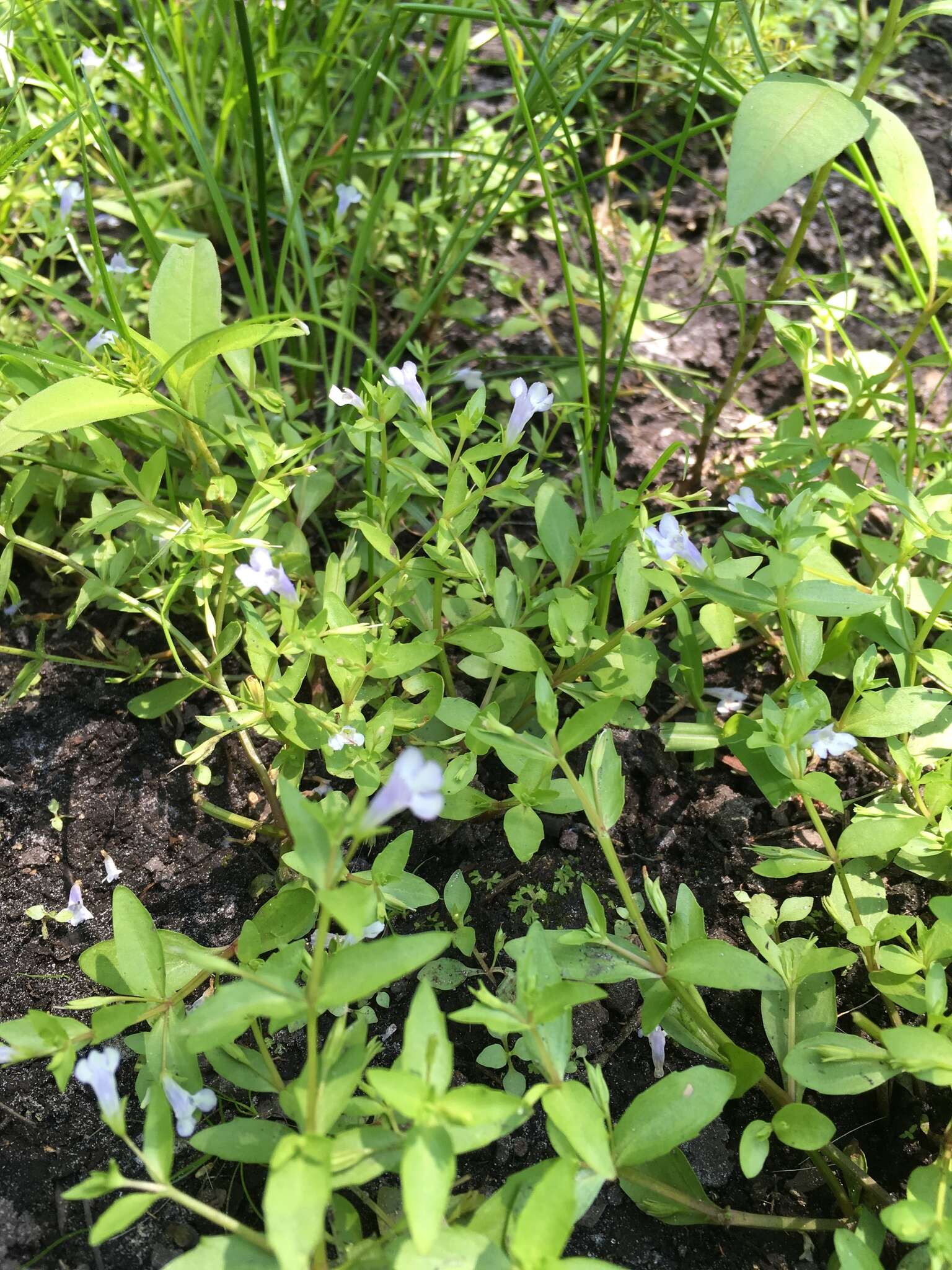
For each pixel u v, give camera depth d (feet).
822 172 0.62
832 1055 0.42
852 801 0.58
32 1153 0.47
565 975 0.43
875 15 0.98
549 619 0.53
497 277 0.81
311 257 0.81
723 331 0.82
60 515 0.64
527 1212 0.34
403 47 0.77
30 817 0.57
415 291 0.79
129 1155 0.47
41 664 0.60
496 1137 0.37
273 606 0.61
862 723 0.51
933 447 0.69
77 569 0.56
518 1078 0.48
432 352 0.73
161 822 0.57
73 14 0.89
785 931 0.55
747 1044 0.52
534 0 0.93
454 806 0.50
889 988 0.46
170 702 0.56
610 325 0.74
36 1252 0.45
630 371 0.79
